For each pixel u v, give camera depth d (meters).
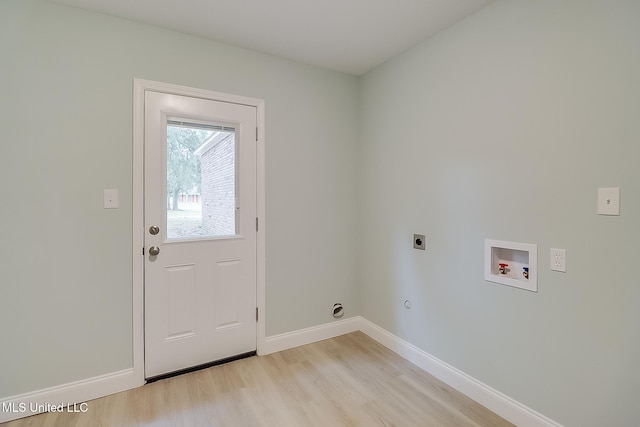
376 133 2.62
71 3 1.73
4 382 1.64
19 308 1.66
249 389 1.92
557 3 1.44
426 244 2.17
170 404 1.77
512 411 1.64
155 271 2.00
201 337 2.16
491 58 1.73
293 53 2.35
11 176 1.64
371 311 2.72
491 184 1.74
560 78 1.44
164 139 2.02
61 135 1.74
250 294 2.34
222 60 2.19
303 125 2.53
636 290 1.22
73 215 1.77
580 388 1.39
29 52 1.66
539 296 1.53
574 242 1.40
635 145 1.22
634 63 1.21
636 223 1.22
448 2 1.73
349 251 2.81
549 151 1.48
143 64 1.94
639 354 1.22
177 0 1.71
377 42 2.19
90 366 1.82
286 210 2.47
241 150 2.28
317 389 1.93
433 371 2.10
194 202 2.14
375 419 1.66
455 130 1.95
